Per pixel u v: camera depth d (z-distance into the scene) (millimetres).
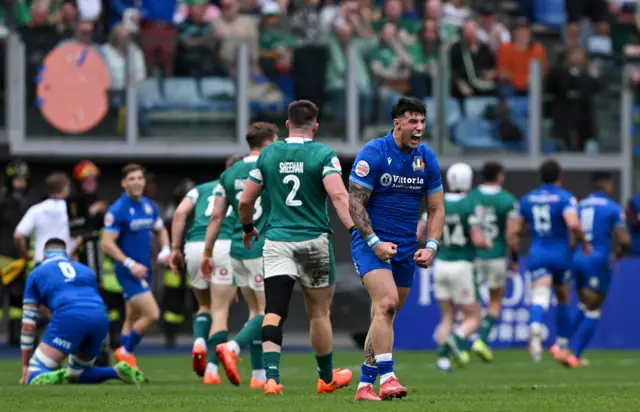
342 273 65188
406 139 29219
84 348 40781
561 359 54062
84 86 69750
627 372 50750
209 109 71438
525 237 70312
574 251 55156
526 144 75875
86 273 41438
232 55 71625
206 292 42656
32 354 41938
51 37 69438
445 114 74188
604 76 77375
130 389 37281
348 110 72625
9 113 69188
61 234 51094
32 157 70750
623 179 77562
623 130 77688
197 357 41438
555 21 82750
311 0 73750
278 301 32469
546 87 76125
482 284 65250
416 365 55469
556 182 54125
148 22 71250
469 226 52188
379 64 73062
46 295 40969
